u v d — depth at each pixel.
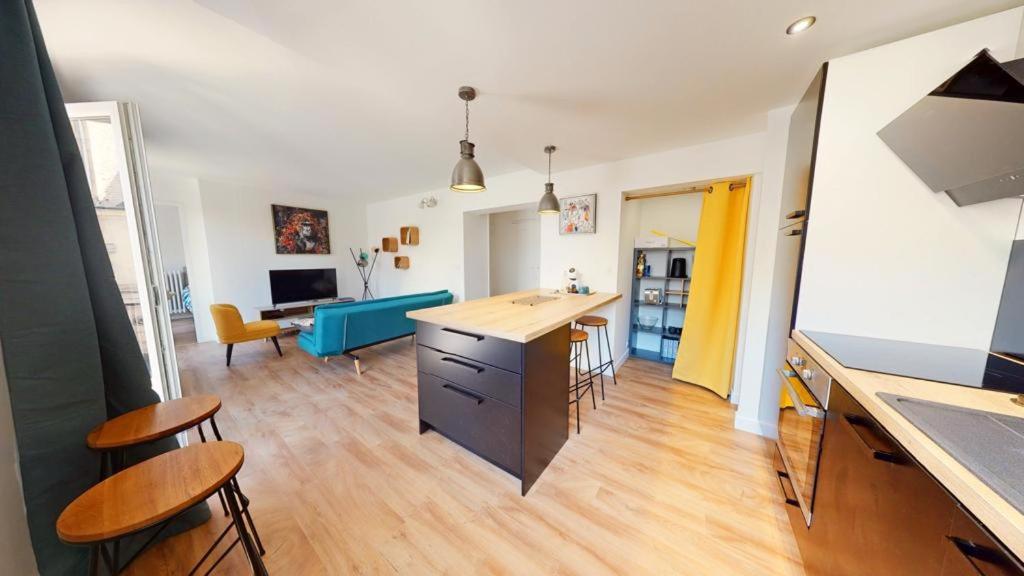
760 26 1.24
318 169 3.83
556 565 1.22
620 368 3.30
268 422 2.27
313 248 5.49
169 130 2.62
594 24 1.23
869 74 1.30
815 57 1.43
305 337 3.34
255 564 0.98
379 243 6.14
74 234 1.06
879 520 0.77
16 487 0.97
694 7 1.15
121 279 1.65
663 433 2.11
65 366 1.04
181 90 1.99
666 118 2.05
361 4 1.11
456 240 4.81
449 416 1.87
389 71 1.55
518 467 1.57
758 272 2.04
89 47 1.57
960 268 1.19
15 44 0.95
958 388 0.88
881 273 1.32
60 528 0.72
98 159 1.58
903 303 1.29
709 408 2.46
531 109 1.95
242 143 2.93
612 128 2.21
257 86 1.95
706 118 2.05
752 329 2.08
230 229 4.57
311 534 1.36
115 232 1.63
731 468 1.76
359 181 4.46
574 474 1.72
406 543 1.31
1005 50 1.14
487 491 1.60
